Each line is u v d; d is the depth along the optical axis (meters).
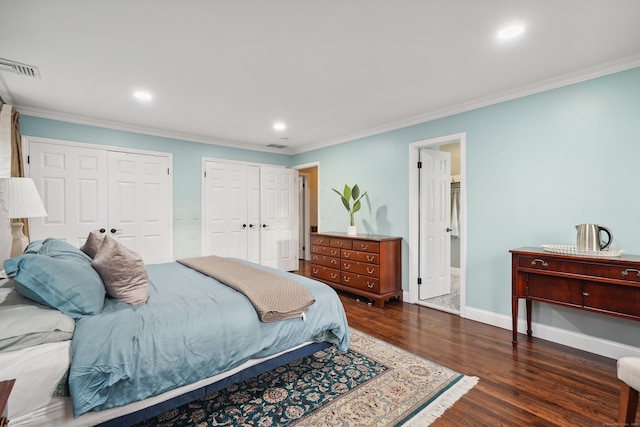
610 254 2.16
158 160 4.46
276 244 5.71
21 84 2.78
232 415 1.72
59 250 1.89
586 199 2.53
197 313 1.64
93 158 3.95
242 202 5.31
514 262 2.55
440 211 4.21
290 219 5.90
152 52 2.23
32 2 1.66
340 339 2.16
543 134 2.76
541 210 2.77
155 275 2.49
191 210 4.76
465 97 3.11
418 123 3.79
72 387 1.22
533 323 2.81
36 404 1.23
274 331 1.82
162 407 1.49
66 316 1.41
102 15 1.79
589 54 2.25
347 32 1.99
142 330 1.45
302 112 3.60
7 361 1.20
